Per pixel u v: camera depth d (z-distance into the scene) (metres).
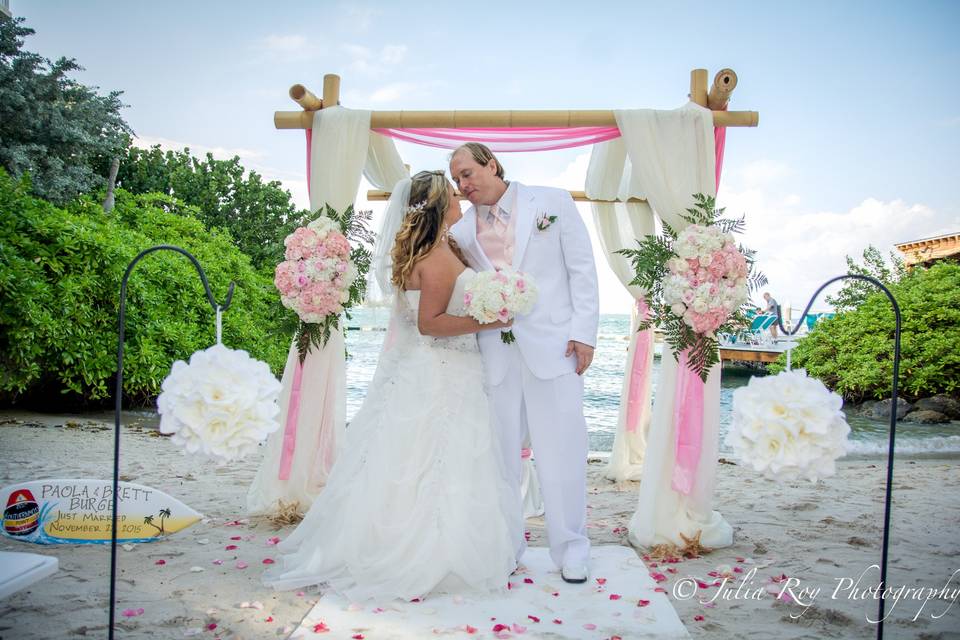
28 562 1.69
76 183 9.74
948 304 10.72
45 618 2.30
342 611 2.42
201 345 8.93
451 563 2.60
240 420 1.87
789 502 4.53
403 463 2.72
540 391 2.97
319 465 3.88
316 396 3.86
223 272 10.38
